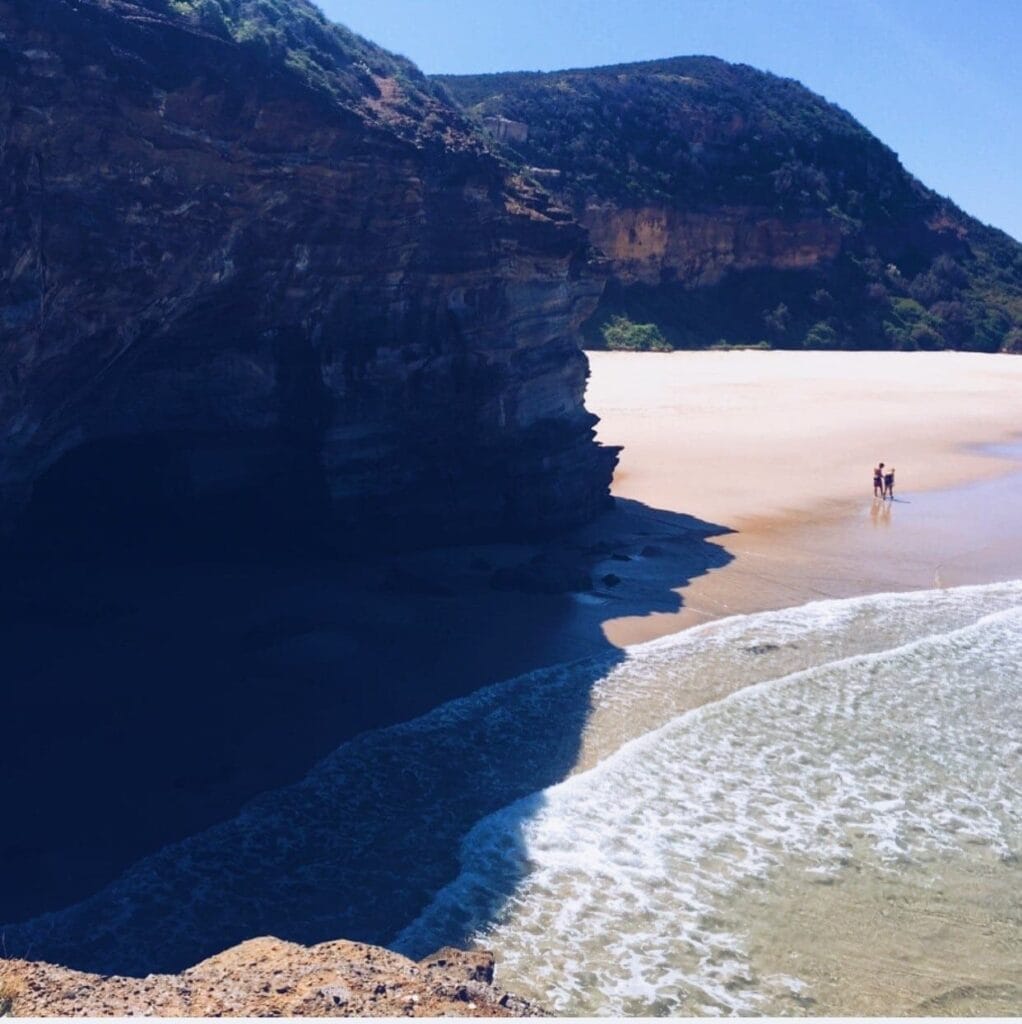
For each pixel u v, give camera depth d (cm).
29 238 1645
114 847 1206
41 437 1967
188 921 1087
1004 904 1205
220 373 2255
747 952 1095
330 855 1222
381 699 1644
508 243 2566
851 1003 1024
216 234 1995
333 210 2212
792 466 3831
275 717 1557
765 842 1305
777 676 1848
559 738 1550
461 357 2536
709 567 2533
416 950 1060
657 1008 1002
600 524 2867
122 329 1916
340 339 2344
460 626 1994
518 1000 736
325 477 2320
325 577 2219
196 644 1808
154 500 2278
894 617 2234
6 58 1577
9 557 2073
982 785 1484
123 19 1814
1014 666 1955
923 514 3216
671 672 1838
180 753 1430
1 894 1100
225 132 1958
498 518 2602
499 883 1187
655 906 1162
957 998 1039
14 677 1622
